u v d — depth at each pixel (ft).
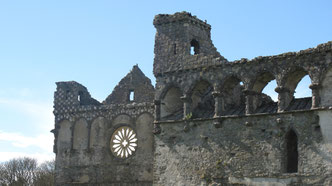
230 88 180.86
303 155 155.84
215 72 176.86
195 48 196.54
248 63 170.40
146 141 215.31
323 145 153.28
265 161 161.89
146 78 224.94
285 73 163.12
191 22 191.83
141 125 217.77
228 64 174.19
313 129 155.43
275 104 170.71
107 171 219.20
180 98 182.19
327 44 157.69
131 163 215.92
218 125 171.63
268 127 163.32
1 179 347.97
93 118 226.58
